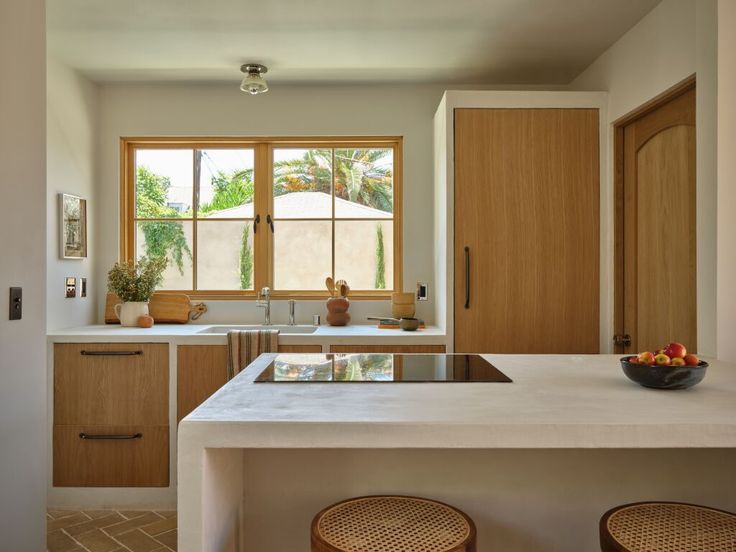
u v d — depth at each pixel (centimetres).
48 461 293
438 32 281
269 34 282
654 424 110
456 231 303
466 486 145
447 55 310
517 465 145
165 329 323
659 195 267
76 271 332
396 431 111
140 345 294
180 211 365
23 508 203
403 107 358
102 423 293
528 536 145
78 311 334
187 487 110
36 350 210
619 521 123
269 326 345
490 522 145
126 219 362
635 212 289
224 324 356
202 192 365
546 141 303
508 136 303
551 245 303
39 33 211
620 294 299
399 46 298
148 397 293
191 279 364
